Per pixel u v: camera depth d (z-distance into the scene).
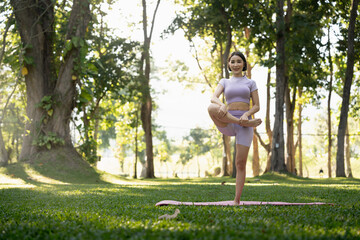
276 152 23.25
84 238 2.84
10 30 20.55
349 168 37.97
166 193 9.53
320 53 26.19
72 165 18.88
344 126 24.00
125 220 3.85
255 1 23.31
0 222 3.89
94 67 20.38
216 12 26.75
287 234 2.92
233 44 36.75
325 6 25.16
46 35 20.03
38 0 19.50
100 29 28.48
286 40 22.97
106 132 61.81
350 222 3.71
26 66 19.42
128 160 77.81
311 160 70.19
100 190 10.40
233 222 3.60
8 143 32.25
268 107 36.00
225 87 5.96
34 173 17.66
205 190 10.84
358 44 25.34
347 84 23.77
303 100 36.06
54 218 4.05
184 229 3.11
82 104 20.14
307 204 5.84
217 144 67.88
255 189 10.87
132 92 30.50
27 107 19.48
